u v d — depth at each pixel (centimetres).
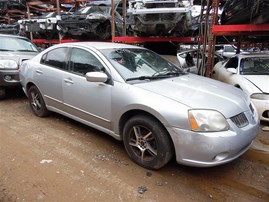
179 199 250
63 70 391
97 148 350
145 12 675
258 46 1273
